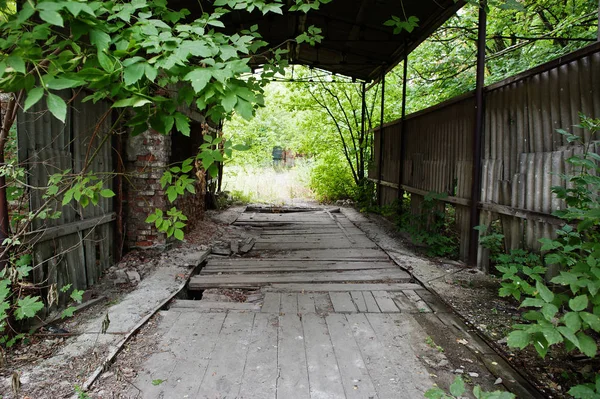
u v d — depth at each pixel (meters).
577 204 2.59
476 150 4.41
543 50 7.71
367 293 3.74
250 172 15.18
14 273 2.41
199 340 2.72
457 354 2.56
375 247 5.80
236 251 5.38
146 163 4.75
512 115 3.88
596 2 6.64
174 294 3.58
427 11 5.55
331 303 3.48
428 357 2.52
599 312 1.71
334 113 11.68
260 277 4.23
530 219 3.55
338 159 12.03
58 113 1.39
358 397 2.08
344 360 2.47
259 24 6.75
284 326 2.98
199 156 2.16
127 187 4.76
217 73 1.67
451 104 5.25
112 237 4.31
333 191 11.83
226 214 8.95
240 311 3.27
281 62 3.55
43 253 2.94
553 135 3.34
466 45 9.24
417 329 2.94
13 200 2.64
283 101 13.01
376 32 6.61
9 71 1.53
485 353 2.57
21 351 2.48
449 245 5.23
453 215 5.66
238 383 2.20
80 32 1.51
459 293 3.67
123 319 2.98
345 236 6.68
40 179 2.90
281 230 7.27
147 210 4.79
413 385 2.20
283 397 2.08
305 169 15.13
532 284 3.46
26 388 2.09
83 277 3.54
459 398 2.07
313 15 6.36
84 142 3.54
